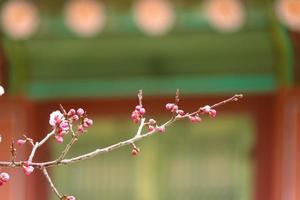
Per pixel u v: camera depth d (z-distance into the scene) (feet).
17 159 30.45
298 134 29.91
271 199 30.27
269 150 30.37
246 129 30.58
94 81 31.04
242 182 30.66
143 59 30.55
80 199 31.27
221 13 28.07
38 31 29.53
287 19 27.48
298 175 29.91
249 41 29.76
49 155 30.91
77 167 31.24
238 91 30.45
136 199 31.04
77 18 28.48
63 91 31.14
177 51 30.19
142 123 14.40
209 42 29.81
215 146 30.91
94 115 31.07
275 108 30.22
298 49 29.48
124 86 30.89
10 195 30.68
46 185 30.91
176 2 28.63
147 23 28.40
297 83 29.84
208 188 30.83
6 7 28.50
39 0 28.76
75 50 30.42
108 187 31.17
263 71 30.27
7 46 29.94
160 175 31.01
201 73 30.48
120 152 31.09
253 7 28.71
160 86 30.66
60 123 14.06
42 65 30.81
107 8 28.76
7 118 30.83
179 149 30.99
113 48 30.22
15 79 30.78
